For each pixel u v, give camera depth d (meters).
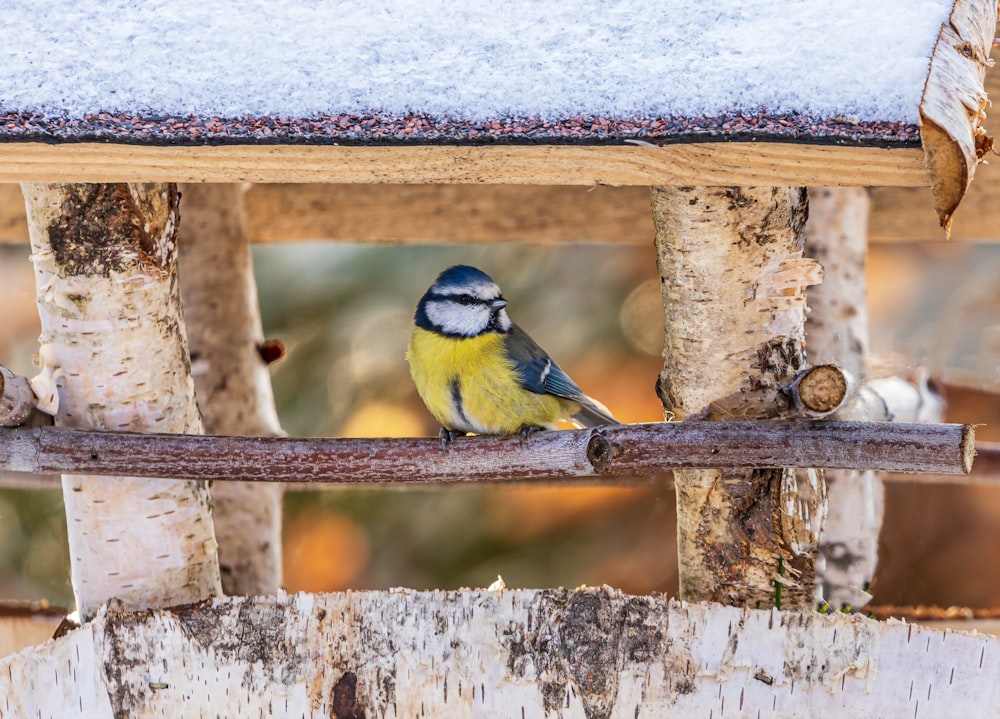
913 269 13.62
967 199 8.56
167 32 5.07
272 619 5.76
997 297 12.80
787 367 5.84
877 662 5.62
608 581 12.48
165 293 6.02
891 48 4.67
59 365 5.94
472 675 5.70
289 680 5.75
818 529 5.84
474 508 12.73
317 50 4.99
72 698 5.76
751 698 5.64
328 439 5.91
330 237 9.56
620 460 5.65
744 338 5.80
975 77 4.70
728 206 5.60
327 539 12.59
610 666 5.65
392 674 5.72
